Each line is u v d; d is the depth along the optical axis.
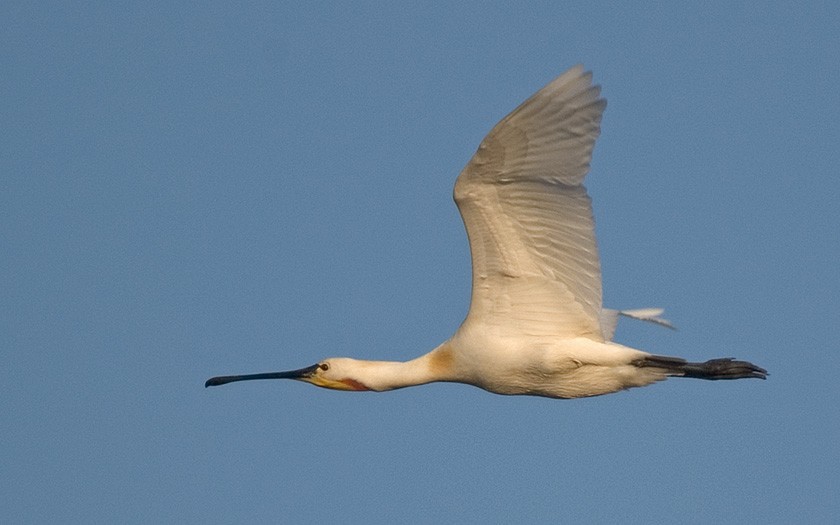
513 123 14.57
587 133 14.72
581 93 14.58
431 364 17.48
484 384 16.73
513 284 16.00
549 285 15.89
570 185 14.95
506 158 14.88
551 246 15.58
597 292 15.68
